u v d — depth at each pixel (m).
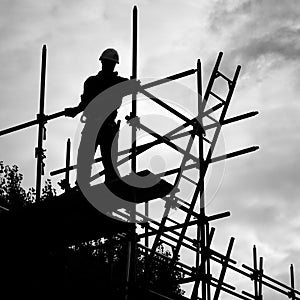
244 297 14.58
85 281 12.72
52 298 12.88
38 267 13.24
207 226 13.78
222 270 13.90
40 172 13.21
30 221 12.85
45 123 13.45
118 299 12.20
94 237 13.24
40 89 13.65
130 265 12.22
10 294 13.11
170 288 13.39
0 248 13.33
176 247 13.18
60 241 13.32
